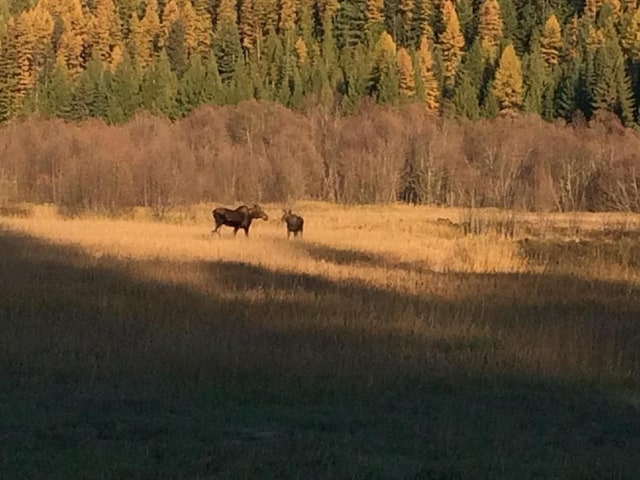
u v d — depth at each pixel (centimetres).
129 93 8775
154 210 5194
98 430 930
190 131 7712
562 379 1208
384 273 2442
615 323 1636
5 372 1170
